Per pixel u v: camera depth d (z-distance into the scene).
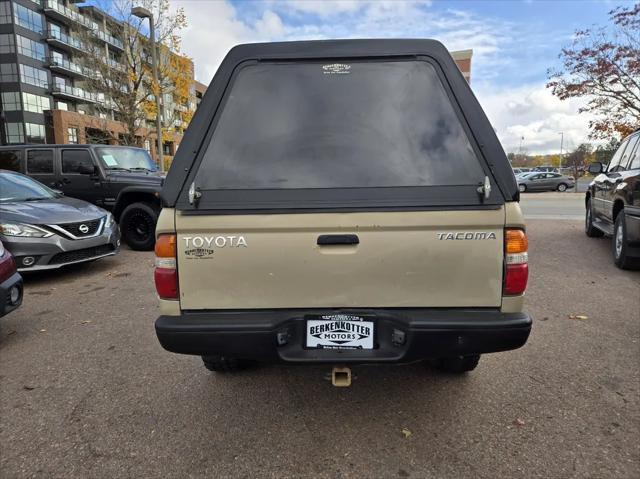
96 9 27.11
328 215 2.20
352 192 2.23
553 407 2.78
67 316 4.69
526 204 17.62
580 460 2.29
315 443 2.47
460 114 2.34
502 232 2.20
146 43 23.73
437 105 2.38
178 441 2.51
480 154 2.25
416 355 2.21
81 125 51.84
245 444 2.47
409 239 2.20
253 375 3.28
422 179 2.25
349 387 3.07
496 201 2.18
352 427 2.61
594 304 4.71
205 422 2.69
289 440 2.50
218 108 2.42
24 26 51.44
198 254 2.26
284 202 2.22
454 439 2.48
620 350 3.58
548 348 3.63
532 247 7.79
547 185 30.34
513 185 2.19
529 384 3.07
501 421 2.64
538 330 4.02
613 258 6.70
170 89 25.22
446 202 2.19
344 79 2.46
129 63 23.75
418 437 2.51
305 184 2.27
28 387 3.16
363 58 2.47
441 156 2.29
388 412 2.76
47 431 2.63
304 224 2.20
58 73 56.53
